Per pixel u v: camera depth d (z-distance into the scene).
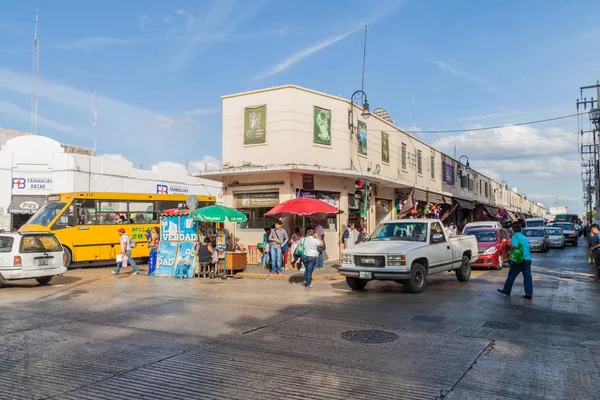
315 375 5.35
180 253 16.34
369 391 4.84
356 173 19.50
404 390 4.86
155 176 33.06
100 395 4.79
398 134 26.97
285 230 17.45
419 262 12.12
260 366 5.70
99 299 11.06
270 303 10.35
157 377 5.32
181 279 15.51
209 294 11.84
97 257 19.31
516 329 7.66
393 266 11.51
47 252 13.66
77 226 18.91
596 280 14.22
